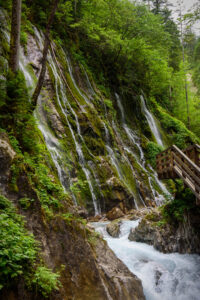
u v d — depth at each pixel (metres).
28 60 13.65
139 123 22.55
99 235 5.96
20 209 3.94
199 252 6.91
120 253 7.18
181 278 6.04
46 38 7.79
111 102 19.36
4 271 2.77
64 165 10.98
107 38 20.72
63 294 3.66
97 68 21.30
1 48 10.57
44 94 13.02
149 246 7.87
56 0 7.84
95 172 12.61
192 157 8.41
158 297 5.62
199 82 49.59
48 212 4.39
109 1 20.94
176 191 8.73
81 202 10.76
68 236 4.39
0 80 5.54
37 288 3.21
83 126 14.09
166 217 8.14
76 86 16.84
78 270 4.18
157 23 25.44
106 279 4.68
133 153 18.33
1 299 2.70
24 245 3.37
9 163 4.19
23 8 15.67
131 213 11.84
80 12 20.41
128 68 24.89
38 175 5.31
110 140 15.99
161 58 26.91
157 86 30.34
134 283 5.14
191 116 34.38
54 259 3.93
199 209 7.43
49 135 11.58
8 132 5.70
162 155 9.93
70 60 17.95
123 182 13.75
